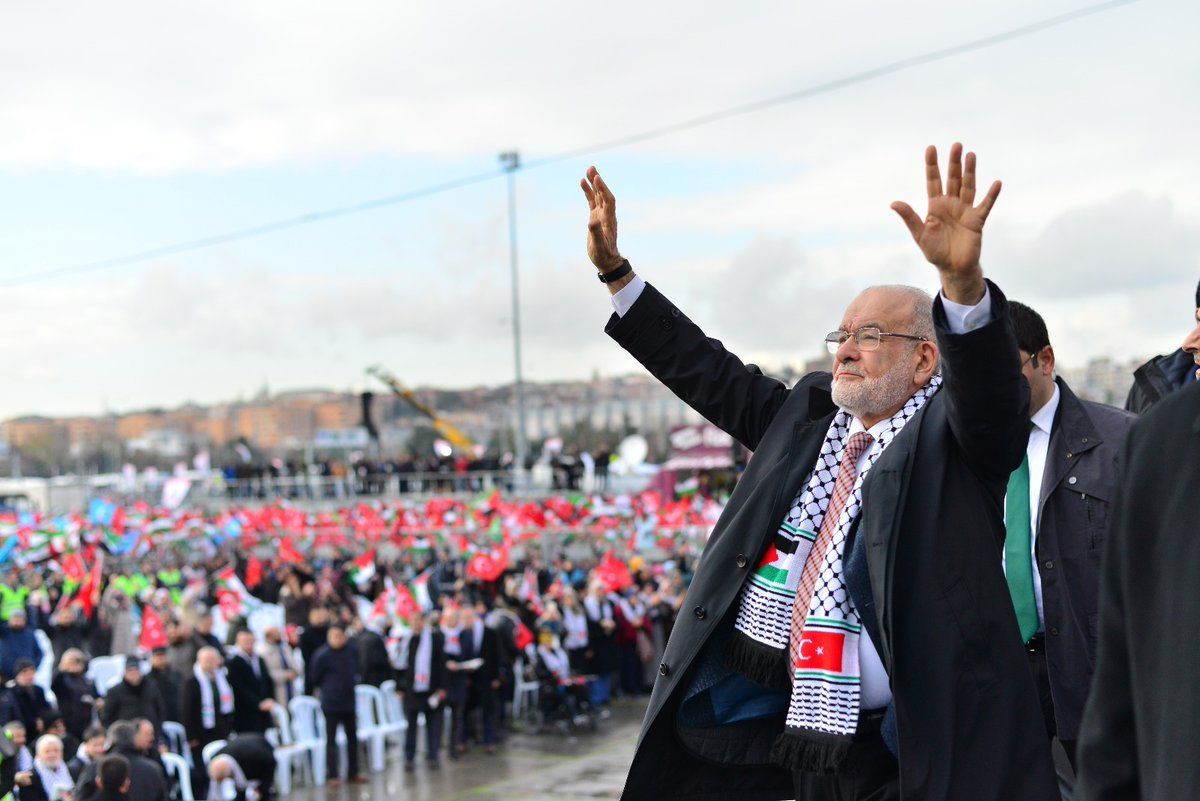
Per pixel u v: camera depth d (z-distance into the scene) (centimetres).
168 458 16062
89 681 1315
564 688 1700
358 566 2277
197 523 2759
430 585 2277
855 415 286
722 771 299
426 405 6400
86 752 1021
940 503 262
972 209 243
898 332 278
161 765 1029
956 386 251
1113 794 161
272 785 1207
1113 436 332
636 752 295
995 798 245
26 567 2244
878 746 272
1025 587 338
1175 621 151
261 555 2850
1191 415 156
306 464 5394
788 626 281
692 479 3184
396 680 1639
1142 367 405
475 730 1645
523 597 1888
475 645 1583
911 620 256
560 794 1338
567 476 4219
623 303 332
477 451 6069
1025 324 344
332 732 1399
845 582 271
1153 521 158
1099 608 167
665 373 334
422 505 3119
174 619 1560
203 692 1241
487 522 2512
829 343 289
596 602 1838
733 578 287
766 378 330
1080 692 322
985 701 250
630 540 2388
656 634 2052
